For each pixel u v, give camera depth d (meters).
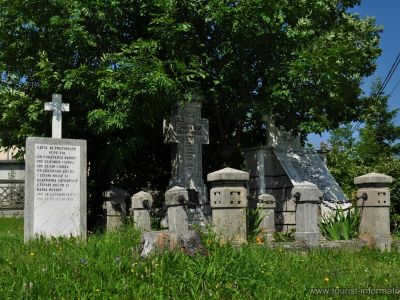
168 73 14.79
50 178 11.13
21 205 26.97
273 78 15.05
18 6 14.02
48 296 5.86
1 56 14.73
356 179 12.08
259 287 6.82
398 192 18.86
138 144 14.86
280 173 16.91
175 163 15.84
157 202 17.38
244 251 8.01
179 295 6.25
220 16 14.29
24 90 15.46
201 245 7.77
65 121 14.98
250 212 11.84
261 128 18.75
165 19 13.94
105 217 14.66
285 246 10.37
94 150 16.11
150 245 7.73
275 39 15.38
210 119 17.88
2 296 5.72
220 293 6.39
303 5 15.47
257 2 14.21
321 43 15.27
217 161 18.00
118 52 14.77
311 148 17.94
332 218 12.66
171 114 15.84
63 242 9.80
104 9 14.38
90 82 13.57
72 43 13.88
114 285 6.25
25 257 7.92
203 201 15.74
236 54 15.29
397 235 15.95
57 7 14.21
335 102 15.83
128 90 13.22
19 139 14.95
